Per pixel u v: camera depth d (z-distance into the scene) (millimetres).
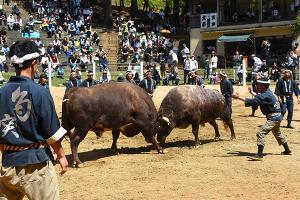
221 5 44812
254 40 42812
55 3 46594
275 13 42500
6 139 4895
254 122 19234
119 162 12141
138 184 9781
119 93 12602
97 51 35906
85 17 47469
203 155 12742
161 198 8656
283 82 17328
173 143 14961
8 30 40125
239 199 8445
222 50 44312
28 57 5039
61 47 37688
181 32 50656
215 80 31219
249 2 44844
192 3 46438
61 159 5055
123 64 33312
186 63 30297
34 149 4926
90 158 12828
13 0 47438
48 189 4961
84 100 11930
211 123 15117
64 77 30109
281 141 12242
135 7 57125
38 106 4895
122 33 44469
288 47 42062
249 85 29625
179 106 13633
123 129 13102
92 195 9031
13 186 4961
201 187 9367
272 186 9305
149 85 17969
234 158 12133
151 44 40188
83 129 11922
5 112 4930
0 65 29672
